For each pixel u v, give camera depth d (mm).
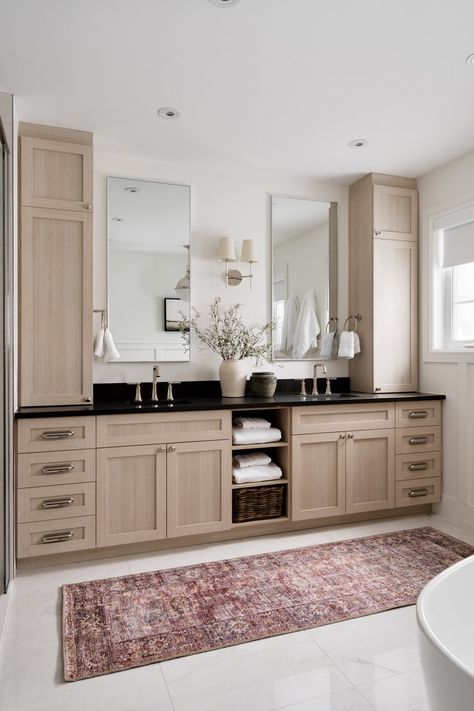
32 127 2854
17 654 1861
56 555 2656
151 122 2854
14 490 2510
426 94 2549
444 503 3457
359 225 3758
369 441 3273
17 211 2719
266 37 2074
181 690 1666
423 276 3686
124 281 3320
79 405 2838
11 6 1870
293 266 3752
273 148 3217
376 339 3598
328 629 2029
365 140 3100
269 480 3062
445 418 3467
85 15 1929
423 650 1114
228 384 3348
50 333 2787
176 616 2111
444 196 3492
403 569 2568
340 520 3303
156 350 3385
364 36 2070
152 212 3395
